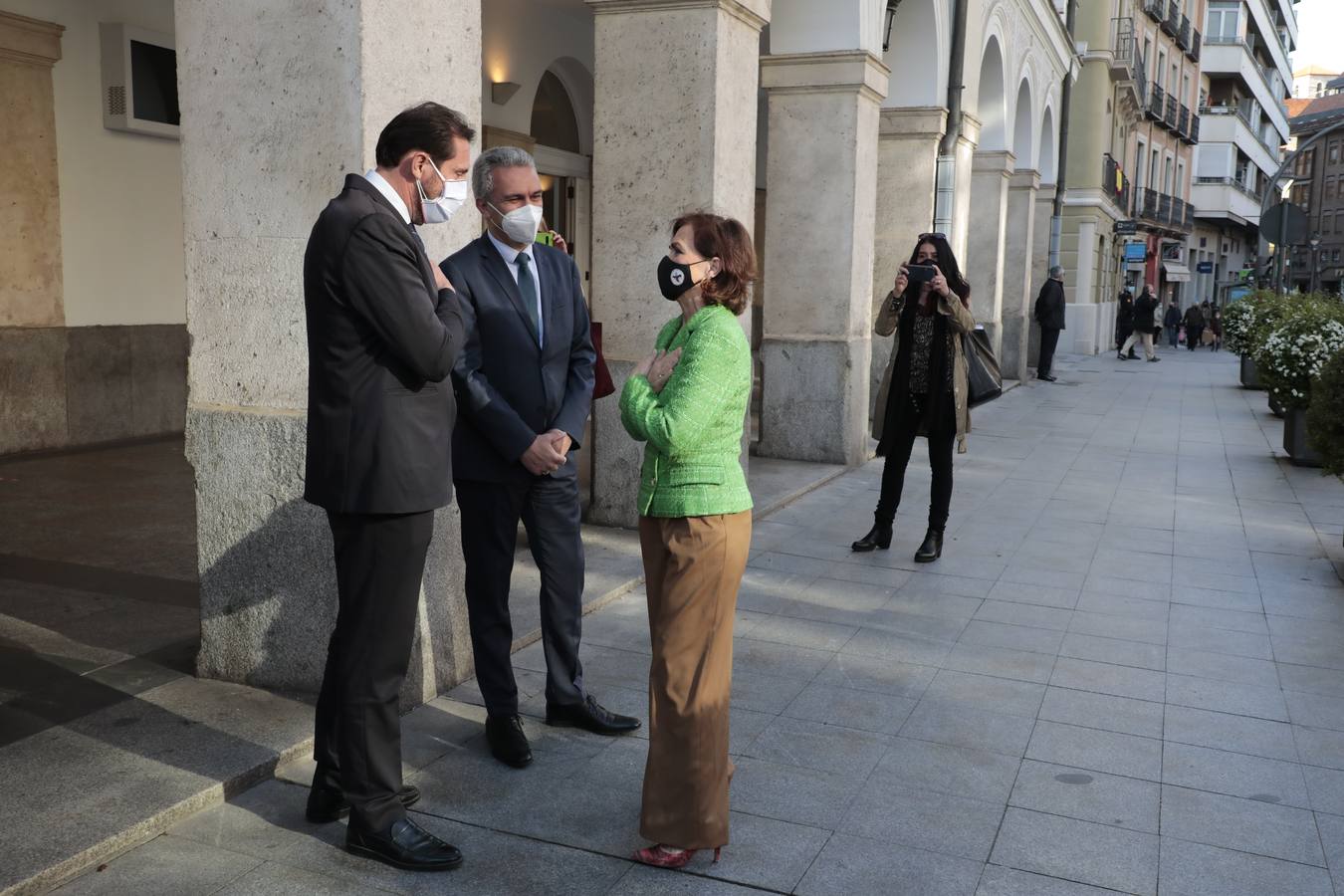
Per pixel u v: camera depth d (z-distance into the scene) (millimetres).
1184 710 4207
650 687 3045
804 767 3678
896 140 12008
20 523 6570
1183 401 15500
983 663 4684
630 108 6598
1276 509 7934
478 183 3545
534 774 3578
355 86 3697
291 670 4086
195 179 4004
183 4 3908
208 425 4047
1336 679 4551
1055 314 18828
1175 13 39312
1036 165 18766
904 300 6293
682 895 2922
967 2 12414
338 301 2818
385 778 3053
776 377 9383
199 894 2871
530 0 11945
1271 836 3268
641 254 6688
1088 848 3184
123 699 3977
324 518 3939
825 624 5160
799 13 8805
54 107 8938
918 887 2973
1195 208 52406
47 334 8938
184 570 5637
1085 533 7105
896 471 6473
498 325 3578
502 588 3631
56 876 2863
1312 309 10852
